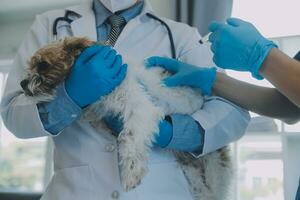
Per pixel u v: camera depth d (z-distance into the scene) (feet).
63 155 3.60
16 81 3.75
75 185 3.41
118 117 3.71
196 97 4.00
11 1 9.35
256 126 6.22
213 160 4.18
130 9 4.24
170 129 3.54
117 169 3.41
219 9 6.25
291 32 6.57
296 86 2.85
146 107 3.61
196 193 3.89
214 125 3.61
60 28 4.05
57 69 3.46
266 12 6.75
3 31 9.46
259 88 3.87
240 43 3.25
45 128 3.32
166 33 4.13
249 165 6.75
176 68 3.95
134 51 3.99
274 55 3.04
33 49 3.94
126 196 3.33
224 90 3.93
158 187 3.43
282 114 3.77
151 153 3.54
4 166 10.35
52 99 3.33
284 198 6.17
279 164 6.61
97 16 4.19
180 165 3.76
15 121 3.45
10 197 9.13
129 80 3.72
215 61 3.47
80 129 3.61
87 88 3.31
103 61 3.44
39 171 9.80
